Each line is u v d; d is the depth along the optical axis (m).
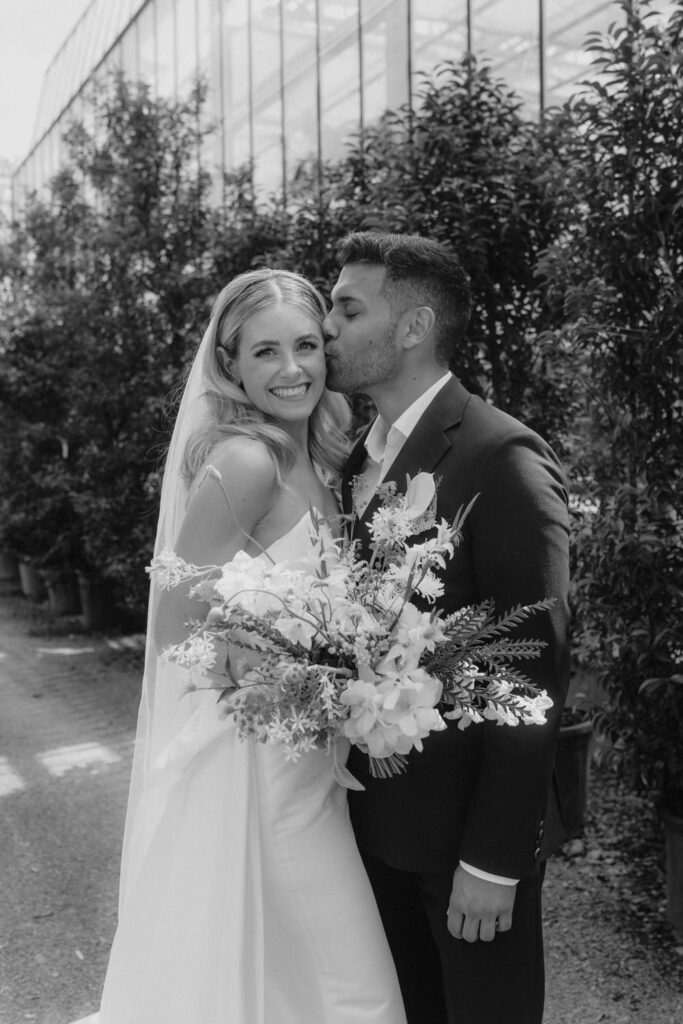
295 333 2.00
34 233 9.77
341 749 1.95
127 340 7.55
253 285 2.05
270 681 1.62
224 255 6.27
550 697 1.73
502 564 1.74
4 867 3.92
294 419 2.06
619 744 3.50
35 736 5.74
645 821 4.06
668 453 3.23
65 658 7.91
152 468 7.53
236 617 1.65
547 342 3.46
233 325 2.04
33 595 11.19
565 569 1.76
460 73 4.32
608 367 3.33
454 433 1.89
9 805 4.61
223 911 1.90
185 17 10.95
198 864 1.93
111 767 5.13
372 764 1.73
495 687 1.63
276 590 1.63
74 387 8.12
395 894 2.11
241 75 9.73
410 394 2.01
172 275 7.17
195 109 7.98
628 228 3.20
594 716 3.51
